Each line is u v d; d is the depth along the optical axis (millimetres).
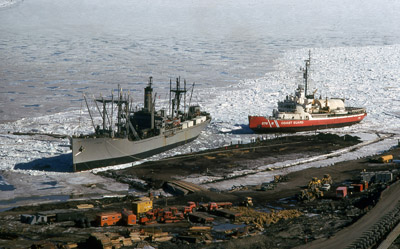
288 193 67625
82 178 75562
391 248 46906
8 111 127438
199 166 82000
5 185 71812
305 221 55344
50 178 75375
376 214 55594
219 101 146125
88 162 79062
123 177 75938
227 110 133875
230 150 92625
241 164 83188
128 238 49562
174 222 56688
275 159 86438
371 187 69188
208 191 67375
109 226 55250
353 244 47188
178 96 104812
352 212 57438
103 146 79750
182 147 96125
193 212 59375
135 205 57594
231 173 77875
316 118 112562
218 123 117938
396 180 70625
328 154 90188
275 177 73438
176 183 71312
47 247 46469
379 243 48312
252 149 93250
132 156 84375
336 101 121312
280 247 47531
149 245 47688
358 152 91562
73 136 77438
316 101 118562
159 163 83938
